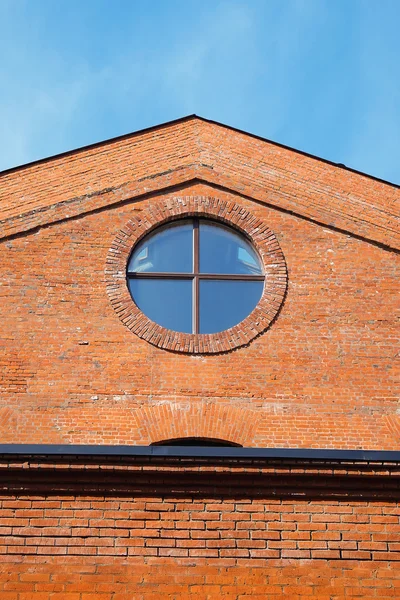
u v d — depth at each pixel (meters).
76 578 7.82
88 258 11.49
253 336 10.98
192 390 10.52
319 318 11.23
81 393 10.38
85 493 8.23
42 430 10.08
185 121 12.98
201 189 12.40
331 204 12.27
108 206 11.99
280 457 8.35
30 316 10.91
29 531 8.02
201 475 8.31
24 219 11.71
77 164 12.33
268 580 7.91
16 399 10.28
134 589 7.79
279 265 11.66
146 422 10.23
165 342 10.82
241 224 12.03
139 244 11.91
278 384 10.64
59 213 11.81
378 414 10.52
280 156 12.69
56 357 10.62
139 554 7.98
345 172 12.59
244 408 10.44
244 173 12.51
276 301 11.32
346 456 8.41
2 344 10.66
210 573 7.92
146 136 12.72
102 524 8.09
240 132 12.88
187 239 12.06
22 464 8.22
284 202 12.25
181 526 8.12
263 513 8.24
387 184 12.49
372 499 8.40
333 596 7.86
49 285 11.20
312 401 10.55
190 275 11.67
